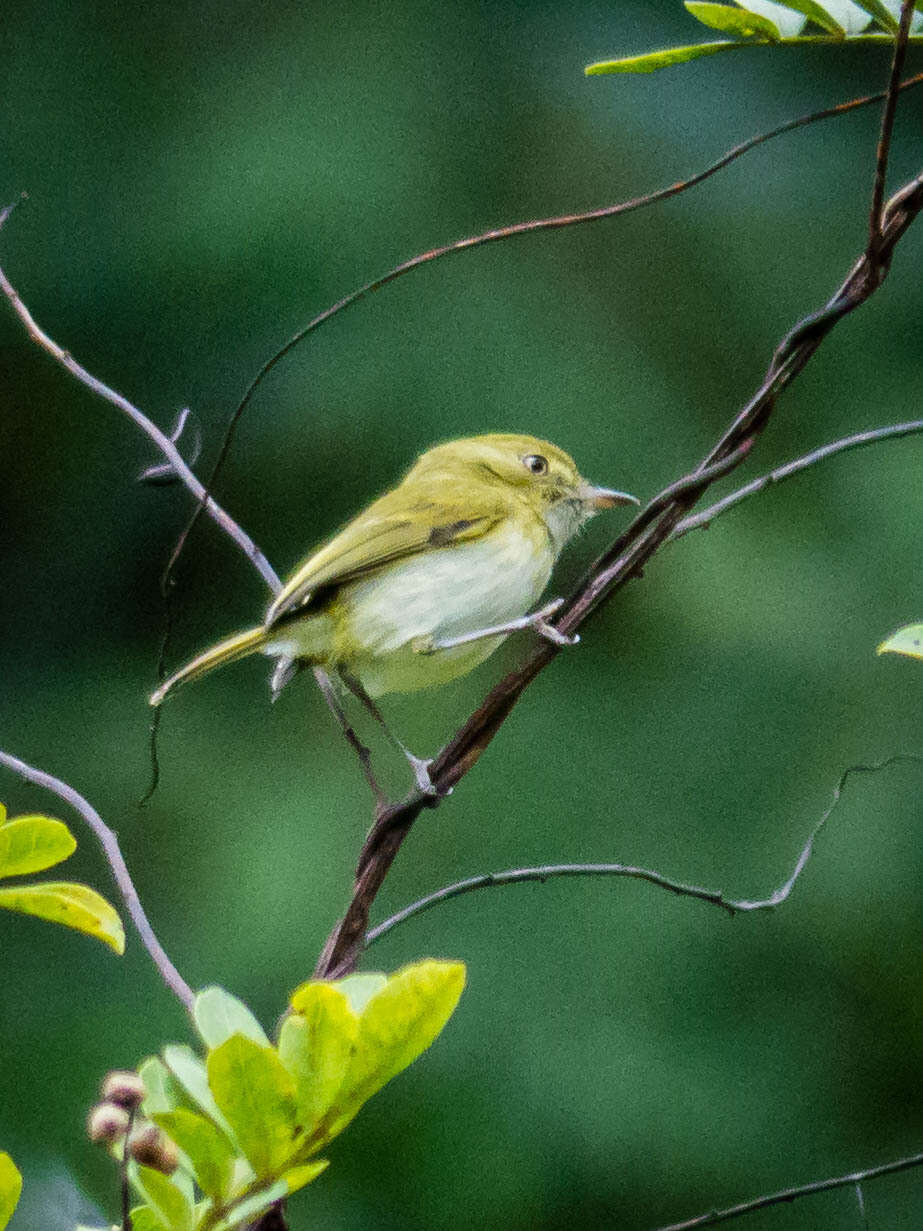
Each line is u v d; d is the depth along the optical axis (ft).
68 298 47.14
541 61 47.62
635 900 39.58
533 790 40.93
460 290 45.60
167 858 42.37
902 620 41.68
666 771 40.96
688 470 44.50
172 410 46.42
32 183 47.55
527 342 45.44
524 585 24.80
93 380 19.47
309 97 46.73
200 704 44.75
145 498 47.21
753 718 41.29
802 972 39.19
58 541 47.83
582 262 46.32
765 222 46.73
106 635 47.34
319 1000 10.55
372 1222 36.58
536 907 39.60
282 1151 10.62
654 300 46.09
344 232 45.75
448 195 46.32
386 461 45.27
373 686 23.77
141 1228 11.10
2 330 47.50
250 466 45.96
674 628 42.16
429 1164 36.94
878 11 14.51
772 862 40.16
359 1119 37.04
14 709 46.93
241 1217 10.61
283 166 46.09
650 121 47.42
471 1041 38.06
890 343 45.47
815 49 47.83
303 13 47.62
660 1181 37.37
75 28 48.19
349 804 41.09
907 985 39.11
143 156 47.39
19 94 47.75
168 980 14.35
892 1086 38.32
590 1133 37.40
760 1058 38.32
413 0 47.55
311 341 45.60
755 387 45.55
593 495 26.81
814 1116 38.14
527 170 46.62
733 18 14.35
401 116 46.78
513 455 26.37
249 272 45.83
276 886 40.45
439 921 39.52
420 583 23.57
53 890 12.09
